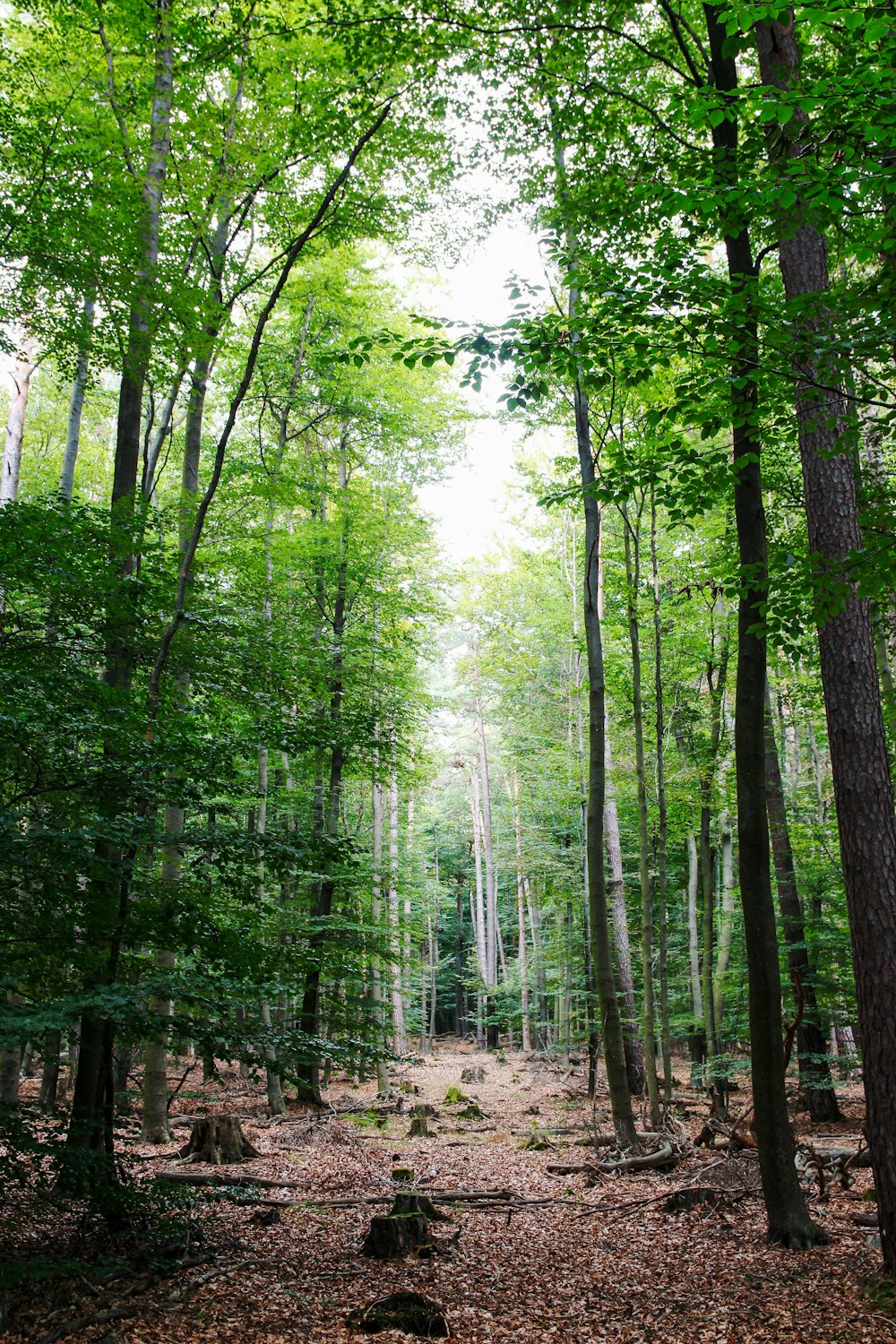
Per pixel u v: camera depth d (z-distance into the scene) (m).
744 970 16.62
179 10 8.60
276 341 15.38
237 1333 5.07
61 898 5.42
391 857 17.98
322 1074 19.31
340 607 16.34
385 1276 6.37
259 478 12.24
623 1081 11.24
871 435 9.92
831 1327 5.14
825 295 5.00
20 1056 8.67
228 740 6.95
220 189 8.31
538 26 7.40
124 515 7.46
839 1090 18.98
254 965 6.04
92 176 8.06
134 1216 6.33
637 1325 5.46
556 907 21.83
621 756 20.44
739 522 7.15
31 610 6.79
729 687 17.75
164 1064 11.13
